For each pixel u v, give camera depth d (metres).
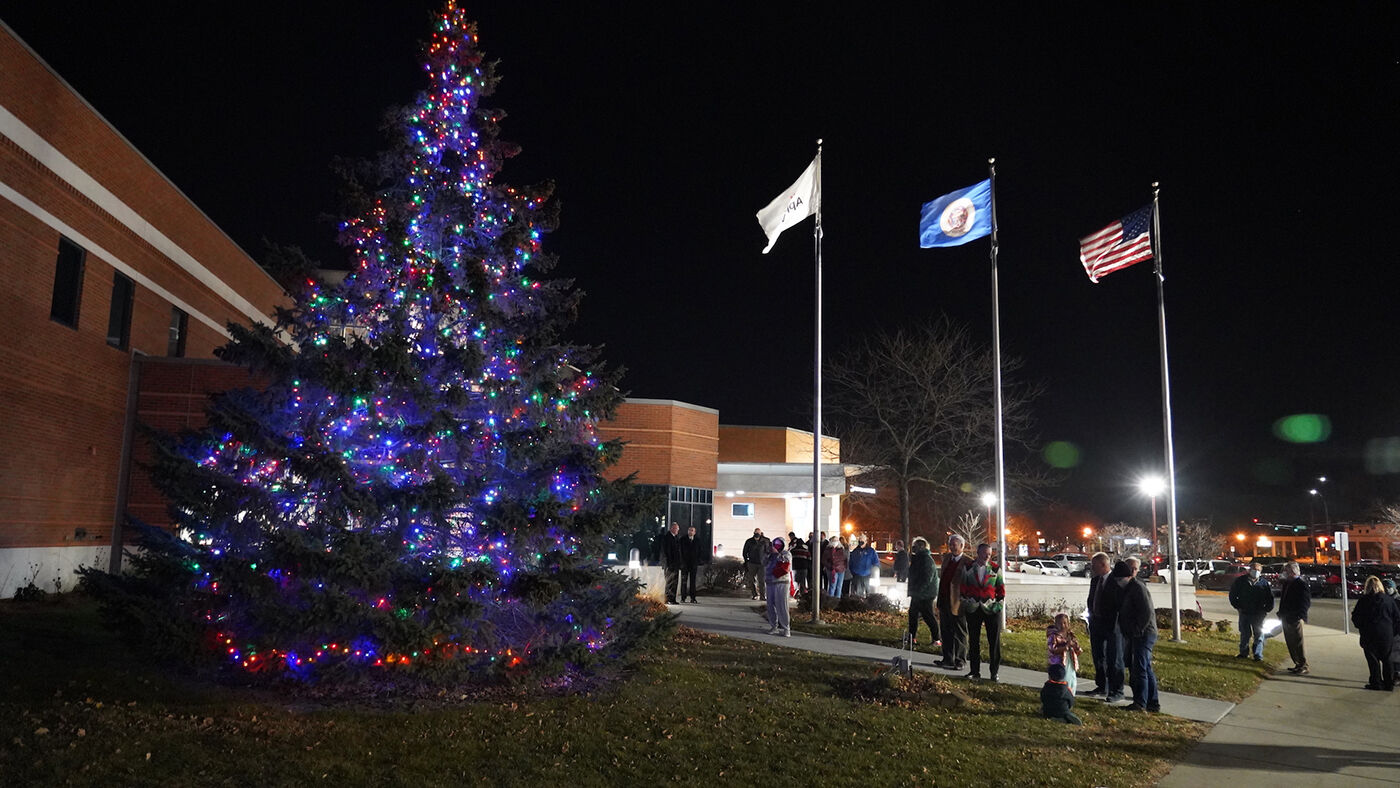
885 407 38.06
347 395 9.32
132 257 20.16
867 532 59.16
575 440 10.73
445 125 10.66
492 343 10.25
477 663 9.55
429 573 9.16
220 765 6.89
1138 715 10.98
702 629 15.79
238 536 9.10
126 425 20.05
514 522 9.34
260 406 9.60
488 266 10.40
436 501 9.13
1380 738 10.77
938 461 37.28
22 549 16.38
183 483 8.77
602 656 10.07
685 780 7.41
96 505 18.94
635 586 10.73
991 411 36.75
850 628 16.70
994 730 9.55
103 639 11.09
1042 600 23.00
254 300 27.80
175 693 8.51
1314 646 21.22
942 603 12.77
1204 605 36.91
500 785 7.00
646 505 10.16
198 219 23.23
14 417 16.14
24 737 6.98
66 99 17.22
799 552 23.45
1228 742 10.12
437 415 9.41
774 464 37.16
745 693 10.27
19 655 9.53
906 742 8.82
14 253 15.95
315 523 9.14
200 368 20.55
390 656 8.80
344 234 10.35
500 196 10.95
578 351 10.85
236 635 8.81
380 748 7.50
